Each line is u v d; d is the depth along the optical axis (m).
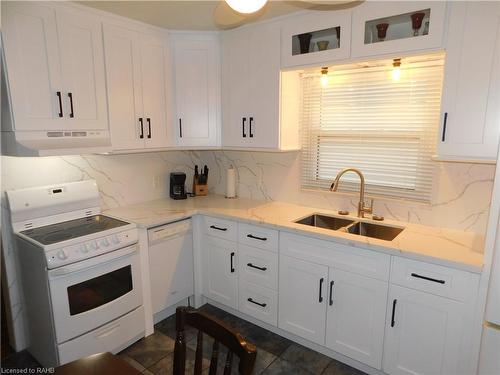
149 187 3.09
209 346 2.41
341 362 2.24
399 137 2.35
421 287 1.80
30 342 2.30
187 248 2.76
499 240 1.50
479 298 1.64
